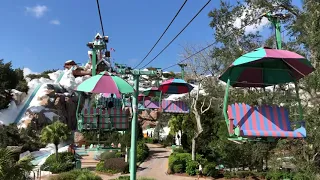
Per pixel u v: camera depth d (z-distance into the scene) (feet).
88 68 294.66
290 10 74.28
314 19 53.78
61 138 115.96
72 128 211.20
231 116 30.17
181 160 104.22
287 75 33.73
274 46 90.43
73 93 227.61
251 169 105.50
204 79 116.06
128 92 42.57
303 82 60.95
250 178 95.30
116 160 111.75
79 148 145.69
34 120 174.70
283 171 86.58
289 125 30.37
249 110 30.81
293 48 70.95
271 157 92.79
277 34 31.63
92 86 41.37
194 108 104.99
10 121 173.17
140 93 79.77
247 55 28.60
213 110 115.24
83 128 54.85
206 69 115.03
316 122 54.80
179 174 101.19
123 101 57.72
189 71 114.32
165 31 33.96
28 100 198.18
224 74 33.63
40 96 198.29
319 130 54.19
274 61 32.53
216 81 116.26
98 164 114.21
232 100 87.20
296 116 55.93
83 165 121.39
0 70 189.26
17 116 180.65
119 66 45.52
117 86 42.16
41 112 181.98
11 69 198.08
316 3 55.83
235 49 104.63
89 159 130.11
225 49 108.17
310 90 60.44
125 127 55.83
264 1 83.35
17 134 144.46
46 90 205.36
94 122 55.16
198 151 112.57
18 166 41.16
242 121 30.01
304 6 60.64
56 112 193.67
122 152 128.06
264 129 29.84
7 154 40.37
